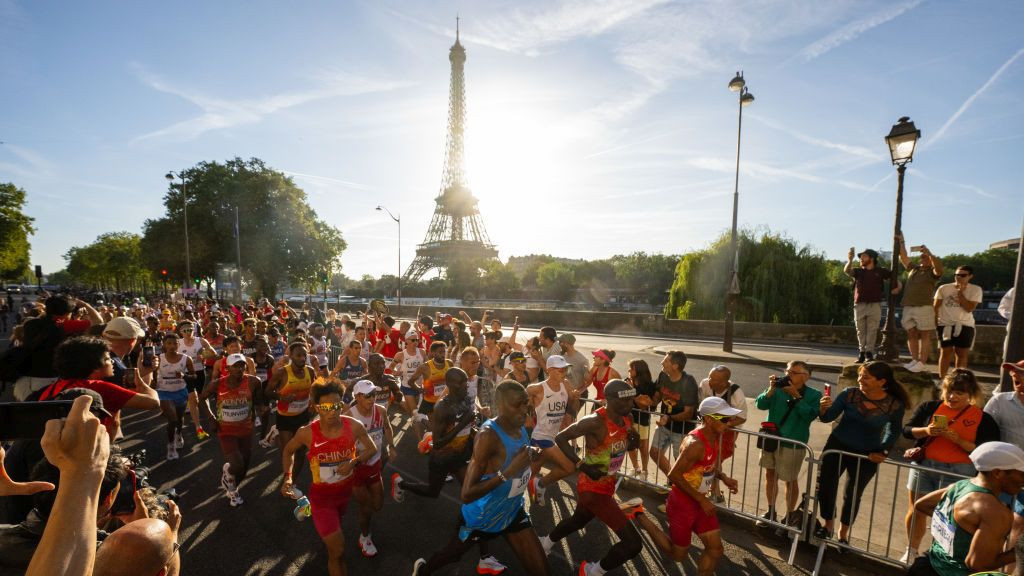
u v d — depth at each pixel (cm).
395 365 855
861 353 913
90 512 127
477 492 328
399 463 702
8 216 4528
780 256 2522
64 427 126
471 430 515
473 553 466
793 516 485
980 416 400
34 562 118
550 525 514
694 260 2689
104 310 1367
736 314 2508
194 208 4344
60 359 320
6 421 168
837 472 445
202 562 441
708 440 369
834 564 438
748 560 446
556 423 539
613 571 431
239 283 3912
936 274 842
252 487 605
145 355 676
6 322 2527
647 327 2673
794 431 483
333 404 375
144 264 4653
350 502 571
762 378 1312
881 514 539
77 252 11869
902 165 805
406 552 460
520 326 3122
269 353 852
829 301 2452
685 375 583
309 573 426
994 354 1301
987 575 209
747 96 1728
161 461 695
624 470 638
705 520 370
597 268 8200
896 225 814
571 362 736
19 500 292
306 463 681
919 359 871
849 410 450
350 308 5722
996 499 264
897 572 421
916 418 427
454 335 1113
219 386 558
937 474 406
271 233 4494
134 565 155
